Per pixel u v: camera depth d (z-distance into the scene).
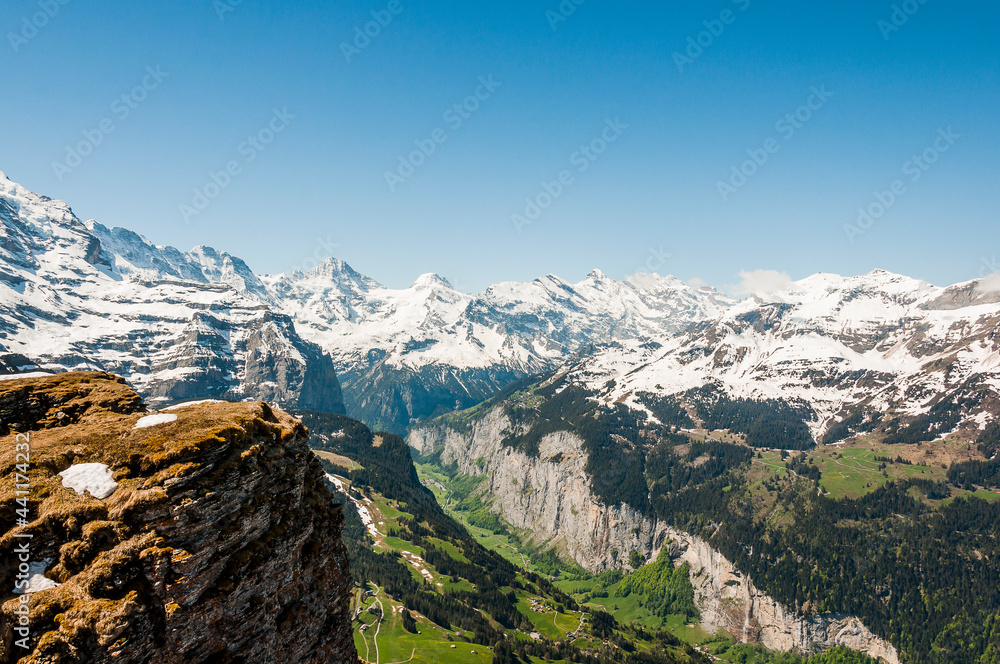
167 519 31.91
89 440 34.69
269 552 36.97
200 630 32.34
